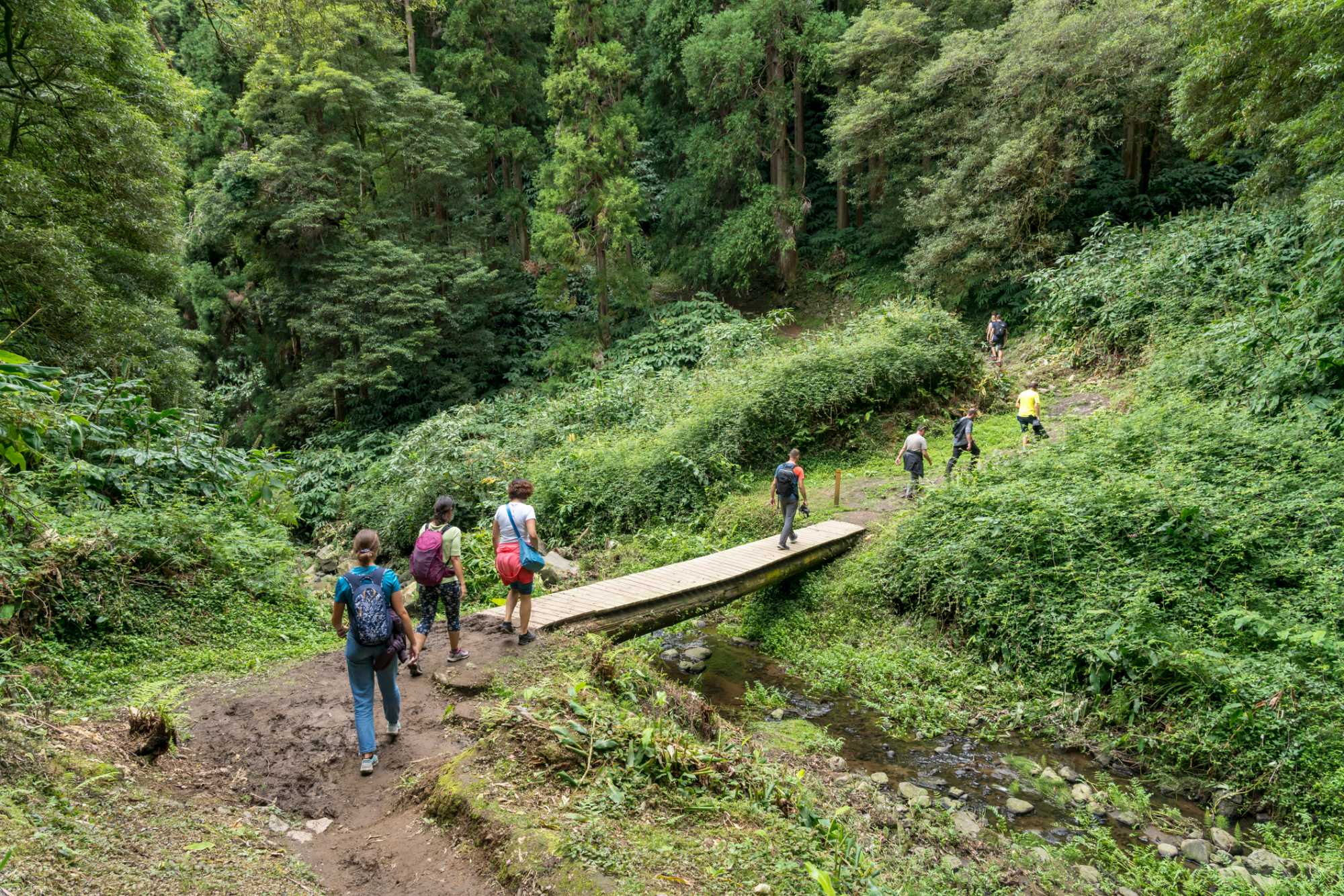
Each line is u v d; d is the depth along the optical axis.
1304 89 11.41
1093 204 21.56
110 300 12.65
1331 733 6.12
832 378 15.87
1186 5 13.33
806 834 4.41
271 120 25.11
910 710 7.80
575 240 24.22
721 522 13.26
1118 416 11.86
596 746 4.66
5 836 3.23
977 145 20.44
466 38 27.78
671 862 3.76
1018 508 9.70
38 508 6.93
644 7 30.06
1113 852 5.46
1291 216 15.03
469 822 4.02
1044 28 18.34
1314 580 7.51
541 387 23.75
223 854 3.77
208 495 9.56
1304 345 10.62
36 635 6.10
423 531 6.45
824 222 30.19
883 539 11.18
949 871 4.92
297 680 6.19
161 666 6.31
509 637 6.90
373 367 22.84
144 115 13.48
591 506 14.49
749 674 9.01
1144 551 8.53
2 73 12.21
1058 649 8.13
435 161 24.73
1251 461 9.41
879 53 23.09
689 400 17.34
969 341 17.44
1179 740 6.72
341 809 4.48
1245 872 5.18
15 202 11.26
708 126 27.17
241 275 27.89
